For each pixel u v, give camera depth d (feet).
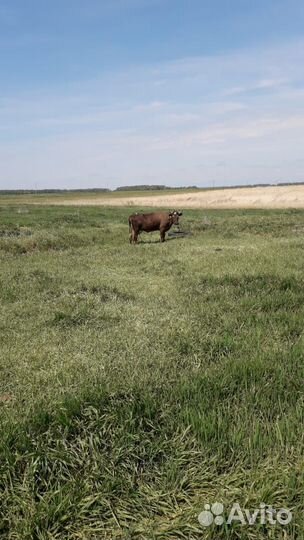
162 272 34.88
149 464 10.77
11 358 17.12
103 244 55.26
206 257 40.24
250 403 12.96
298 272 31.01
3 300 25.96
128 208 158.61
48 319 22.16
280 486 9.74
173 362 16.44
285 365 15.44
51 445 11.10
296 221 78.69
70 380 14.71
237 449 10.94
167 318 22.08
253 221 80.53
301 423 11.82
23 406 13.15
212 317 22.08
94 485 9.96
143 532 8.99
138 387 13.55
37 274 33.58
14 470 10.21
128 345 18.28
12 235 61.00
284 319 21.15
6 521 9.19
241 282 28.81
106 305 24.88
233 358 16.25
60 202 254.47
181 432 11.65
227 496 9.62
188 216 106.73
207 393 13.48
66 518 9.16
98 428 11.58
